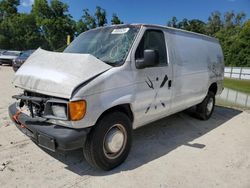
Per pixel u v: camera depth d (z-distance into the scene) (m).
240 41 43.31
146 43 4.19
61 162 3.94
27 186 3.29
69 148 3.19
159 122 6.21
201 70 5.77
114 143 3.72
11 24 49.47
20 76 3.82
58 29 37.31
